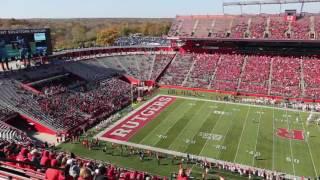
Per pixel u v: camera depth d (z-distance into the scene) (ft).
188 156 123.13
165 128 157.48
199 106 193.98
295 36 241.76
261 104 195.93
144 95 221.87
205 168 115.85
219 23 281.54
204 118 171.53
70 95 188.44
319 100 196.75
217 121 166.40
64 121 158.20
